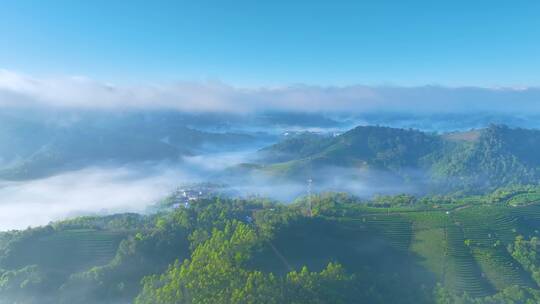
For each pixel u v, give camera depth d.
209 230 196.62
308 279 140.50
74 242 191.12
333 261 179.88
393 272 181.38
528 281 177.38
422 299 157.62
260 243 173.88
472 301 157.62
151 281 146.00
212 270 134.00
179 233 193.00
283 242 183.25
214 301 122.44
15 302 150.62
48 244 188.62
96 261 180.75
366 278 166.75
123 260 172.50
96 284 159.12
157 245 181.75
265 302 125.12
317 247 188.75
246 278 134.50
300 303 128.75
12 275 161.75
